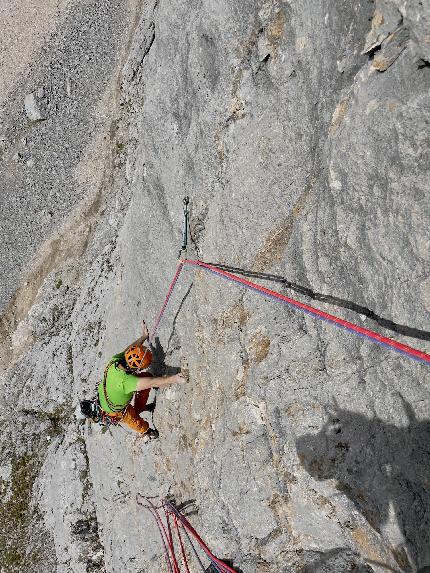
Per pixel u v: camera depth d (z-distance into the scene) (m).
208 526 6.09
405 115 3.59
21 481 12.41
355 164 4.04
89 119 17.08
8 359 15.75
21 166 18.73
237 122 5.88
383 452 4.16
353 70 4.08
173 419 7.24
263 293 4.77
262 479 5.34
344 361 4.54
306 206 4.79
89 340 11.58
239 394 5.66
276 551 5.23
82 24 18.86
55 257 16.14
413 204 3.63
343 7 4.03
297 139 4.95
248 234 5.64
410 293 3.76
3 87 20.33
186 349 6.93
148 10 13.09
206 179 6.55
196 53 6.41
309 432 4.82
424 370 3.77
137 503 8.05
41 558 10.90
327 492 4.65
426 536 3.80
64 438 11.72
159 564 7.26
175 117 7.12
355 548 4.55
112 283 11.20
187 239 6.95
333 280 4.50
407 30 3.45
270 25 5.17
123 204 12.91
